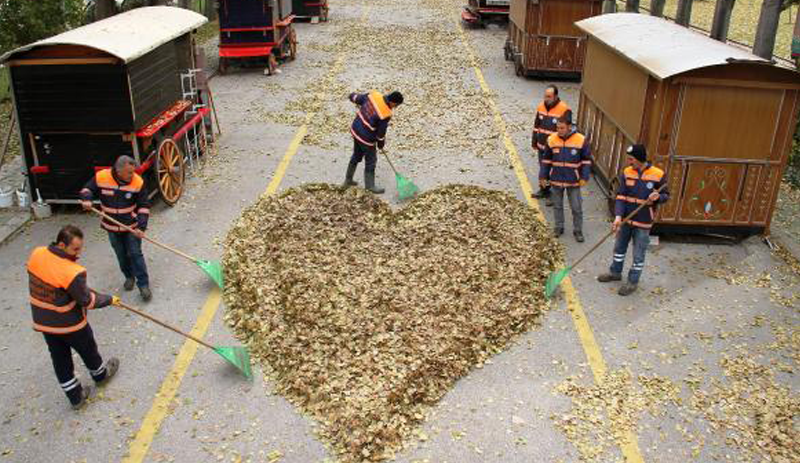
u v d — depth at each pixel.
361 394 6.82
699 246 10.21
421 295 8.48
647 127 10.10
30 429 6.57
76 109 10.23
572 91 18.69
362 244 9.75
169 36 11.52
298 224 10.35
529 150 13.94
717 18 13.64
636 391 7.06
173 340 7.86
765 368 7.43
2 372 7.37
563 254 9.86
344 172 12.66
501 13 27.19
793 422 6.65
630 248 10.11
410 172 12.66
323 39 25.23
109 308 8.46
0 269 9.43
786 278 9.29
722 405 6.87
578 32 18.95
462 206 11.00
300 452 6.25
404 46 24.14
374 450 6.23
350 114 16.08
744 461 6.19
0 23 14.59
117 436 6.48
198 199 11.54
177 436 6.47
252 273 9.02
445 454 6.23
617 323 8.25
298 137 14.55
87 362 6.82
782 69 9.20
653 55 10.09
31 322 8.25
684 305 8.64
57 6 15.09
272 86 18.58
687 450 6.30
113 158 10.59
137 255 8.43
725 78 9.34
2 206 11.20
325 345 7.56
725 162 9.80
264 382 7.16
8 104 16.58
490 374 7.30
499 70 20.89
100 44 9.83
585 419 6.67
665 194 8.45
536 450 6.29
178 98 12.45
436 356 7.37
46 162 10.68
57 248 6.32
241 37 19.69
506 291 8.63
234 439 6.42
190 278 9.14
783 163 9.78
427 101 17.23
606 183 11.86
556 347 7.78
